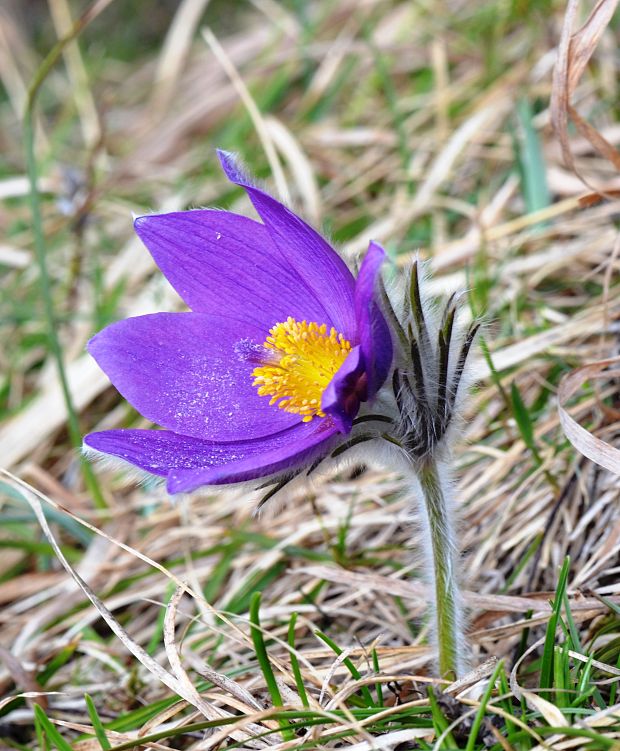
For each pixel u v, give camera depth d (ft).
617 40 2.12
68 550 1.77
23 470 1.85
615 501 1.60
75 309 2.03
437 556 1.46
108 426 1.91
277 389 1.45
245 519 1.76
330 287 1.44
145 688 1.61
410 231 2.00
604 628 1.49
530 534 1.63
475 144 2.11
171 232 1.47
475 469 1.71
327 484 1.75
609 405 1.68
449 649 1.47
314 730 1.42
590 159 1.97
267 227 1.44
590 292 1.82
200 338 1.47
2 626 1.73
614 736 1.39
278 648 1.61
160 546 1.75
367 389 1.40
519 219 1.90
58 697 1.62
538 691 1.44
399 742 1.43
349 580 1.59
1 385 1.98
